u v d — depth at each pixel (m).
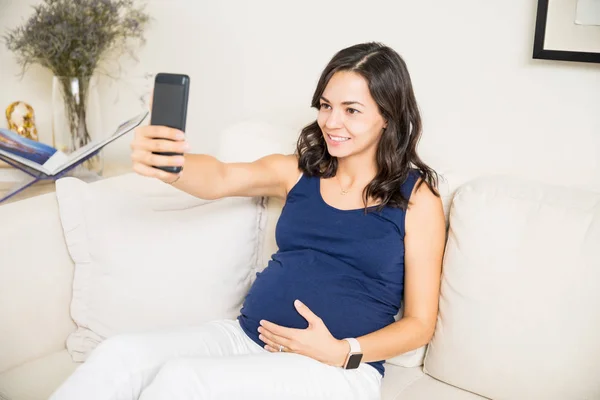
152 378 1.28
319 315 1.42
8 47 2.18
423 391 1.44
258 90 2.13
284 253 1.53
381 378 1.43
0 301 1.50
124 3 2.15
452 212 1.48
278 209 1.71
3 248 1.51
